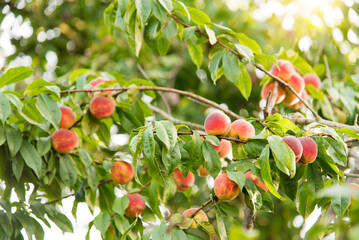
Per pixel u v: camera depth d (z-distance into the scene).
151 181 2.55
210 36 2.35
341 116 3.40
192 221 2.03
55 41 4.84
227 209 2.07
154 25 2.60
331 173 2.16
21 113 2.34
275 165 2.11
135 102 2.79
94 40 4.81
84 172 2.66
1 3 4.66
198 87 4.50
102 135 2.81
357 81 3.40
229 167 2.08
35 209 2.45
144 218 2.50
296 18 4.08
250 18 4.50
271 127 2.20
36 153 2.40
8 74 2.35
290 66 2.90
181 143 2.10
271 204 2.09
